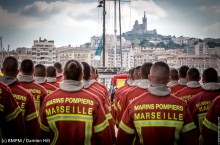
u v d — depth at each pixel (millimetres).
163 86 3287
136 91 4848
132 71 6254
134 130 3293
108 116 4559
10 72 4035
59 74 7820
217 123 3512
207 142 3572
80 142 3170
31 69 5039
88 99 3271
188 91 5152
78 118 3197
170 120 3162
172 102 3225
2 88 3230
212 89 4328
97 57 27953
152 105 3221
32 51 157750
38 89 5008
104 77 15969
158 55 176375
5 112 3236
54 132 3230
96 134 3262
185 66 5977
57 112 3215
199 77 5227
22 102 3982
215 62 136750
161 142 3145
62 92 3293
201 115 4309
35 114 4086
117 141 3359
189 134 3170
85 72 4898
